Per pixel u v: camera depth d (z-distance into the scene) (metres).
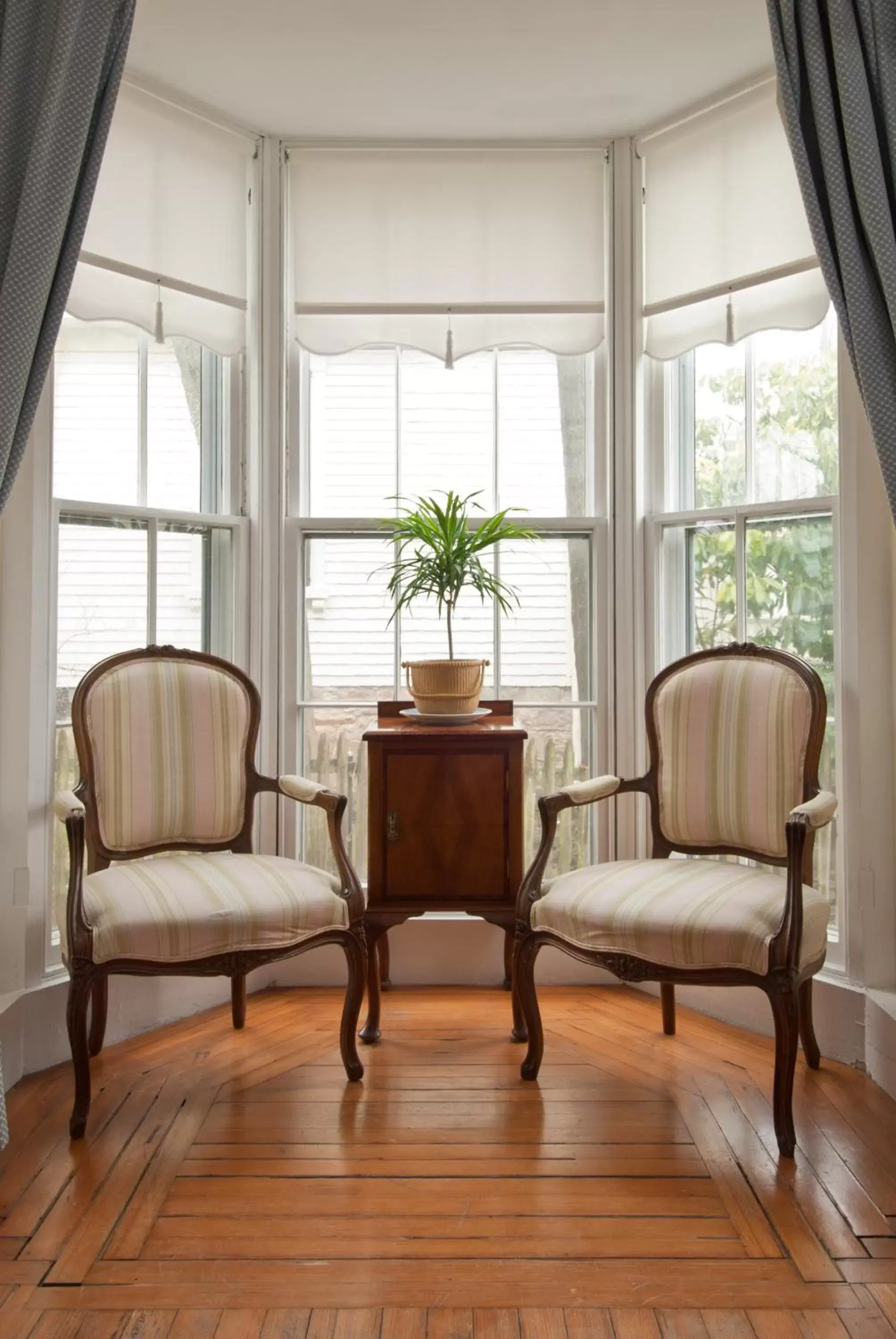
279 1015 2.83
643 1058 2.52
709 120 2.87
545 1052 2.55
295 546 3.12
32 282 2.04
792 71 2.26
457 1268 1.68
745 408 2.89
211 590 3.00
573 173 3.09
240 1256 1.71
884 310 2.18
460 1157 2.03
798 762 2.39
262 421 3.06
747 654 2.57
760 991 2.68
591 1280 1.65
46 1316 1.56
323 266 3.10
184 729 2.60
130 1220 1.81
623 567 3.07
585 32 2.57
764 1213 1.83
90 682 2.50
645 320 3.05
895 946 2.47
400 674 3.16
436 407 3.16
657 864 2.44
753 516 2.82
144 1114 2.21
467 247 3.10
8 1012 2.35
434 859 2.59
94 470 2.75
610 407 3.08
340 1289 1.62
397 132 3.05
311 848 3.14
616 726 3.09
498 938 3.09
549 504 3.16
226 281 3.00
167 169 2.85
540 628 3.15
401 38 2.59
